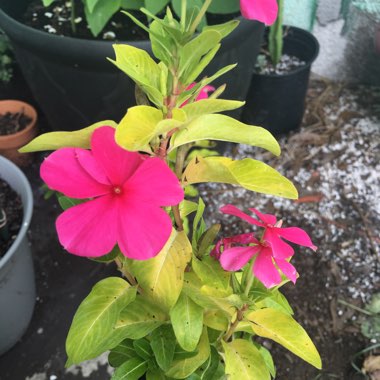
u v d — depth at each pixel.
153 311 0.19
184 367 0.19
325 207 0.39
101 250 0.13
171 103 0.14
